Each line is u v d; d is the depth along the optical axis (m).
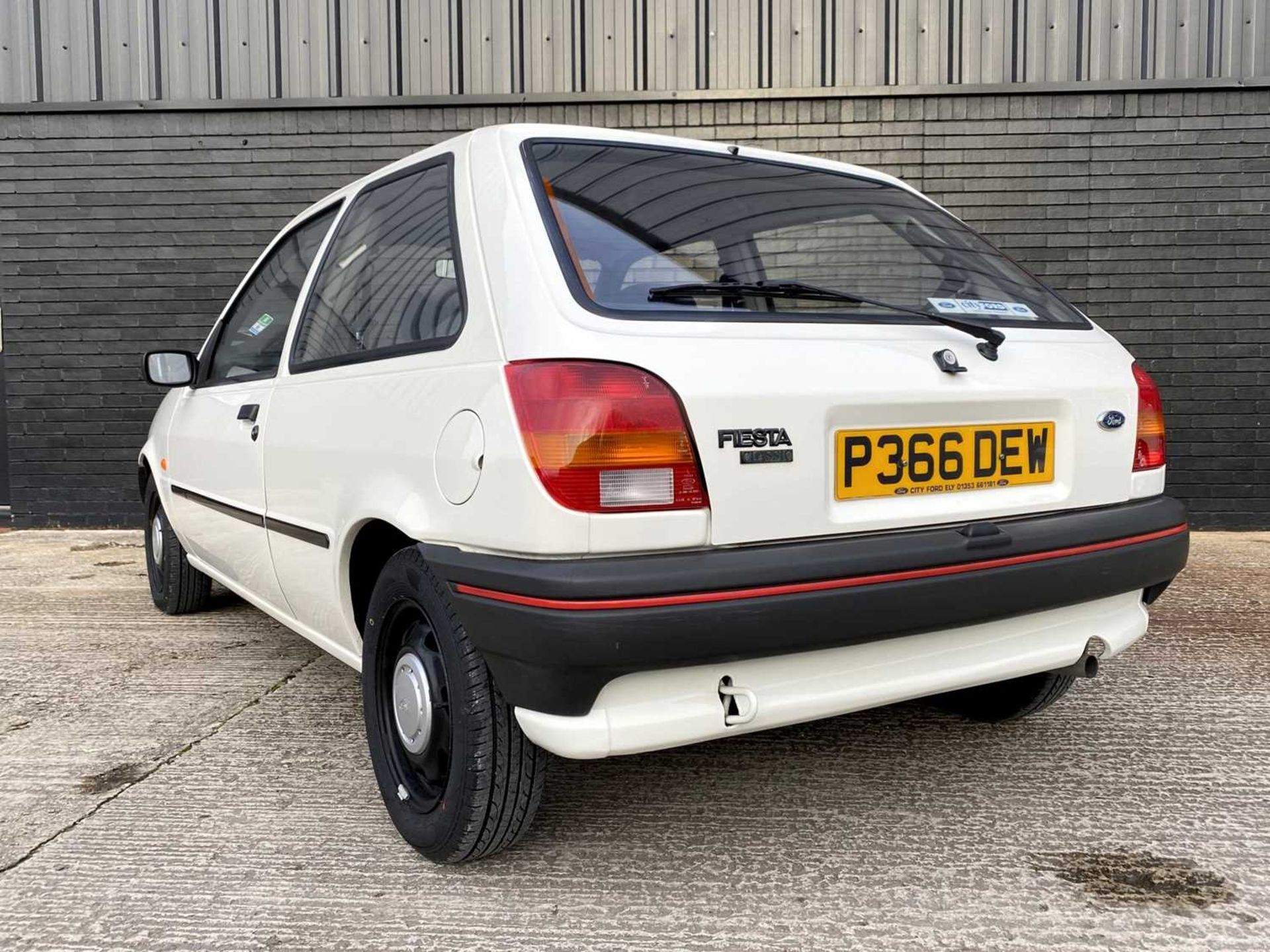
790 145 6.23
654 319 1.72
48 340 6.60
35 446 6.68
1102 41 6.07
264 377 2.82
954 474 1.92
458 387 1.78
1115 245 6.19
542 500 1.57
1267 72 6.02
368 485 2.04
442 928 1.77
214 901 1.87
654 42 6.18
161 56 6.37
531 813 1.87
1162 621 4.02
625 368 1.61
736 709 1.69
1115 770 2.50
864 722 2.86
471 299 1.83
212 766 2.54
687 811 2.27
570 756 1.62
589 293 1.72
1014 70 6.12
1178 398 6.22
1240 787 2.39
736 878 1.95
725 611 1.58
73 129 6.45
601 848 2.08
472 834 1.85
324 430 2.27
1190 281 6.16
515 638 1.59
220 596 4.62
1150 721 2.86
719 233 2.05
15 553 5.84
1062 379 2.08
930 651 1.88
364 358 2.19
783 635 1.64
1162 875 1.96
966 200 6.21
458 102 6.24
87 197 6.49
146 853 2.07
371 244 2.38
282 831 2.17
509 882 1.94
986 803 2.30
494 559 1.65
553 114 6.27
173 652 3.65
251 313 3.17
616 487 1.58
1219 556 5.43
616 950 1.70
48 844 2.11
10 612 4.33
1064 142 6.15
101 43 6.38
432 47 6.25
